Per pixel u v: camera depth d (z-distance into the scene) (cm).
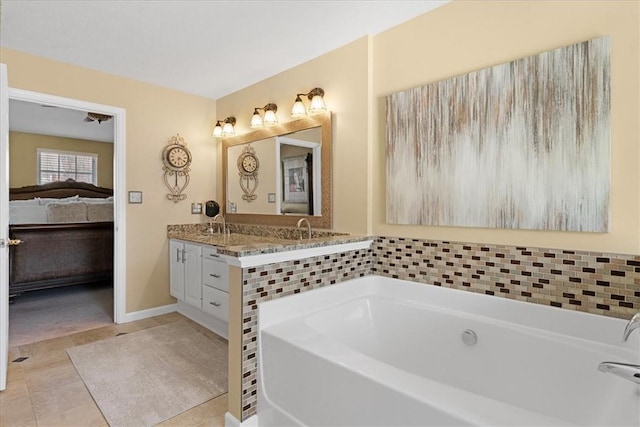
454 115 202
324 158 267
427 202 214
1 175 210
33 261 385
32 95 271
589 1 161
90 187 664
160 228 348
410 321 212
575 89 162
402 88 228
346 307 216
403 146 225
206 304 302
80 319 333
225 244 283
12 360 246
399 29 229
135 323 325
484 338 184
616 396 130
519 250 182
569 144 164
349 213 254
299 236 289
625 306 153
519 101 178
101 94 307
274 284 189
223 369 236
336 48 261
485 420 104
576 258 166
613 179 154
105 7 208
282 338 166
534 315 177
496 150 186
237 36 243
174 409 191
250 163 342
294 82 294
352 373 135
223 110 375
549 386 160
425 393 118
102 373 229
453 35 205
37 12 213
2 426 175
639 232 150
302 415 156
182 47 261
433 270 215
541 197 172
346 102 255
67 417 183
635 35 149
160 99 344
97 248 431
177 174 358
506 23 186
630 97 150
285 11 213
